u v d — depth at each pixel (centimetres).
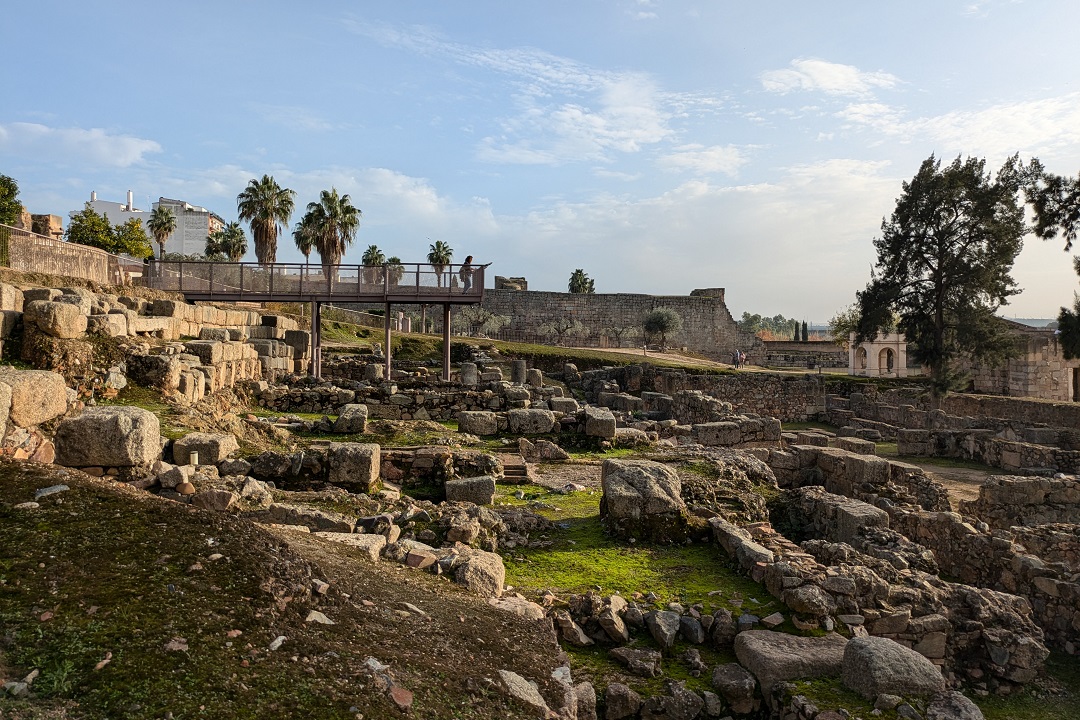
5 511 420
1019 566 908
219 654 334
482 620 514
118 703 290
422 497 1173
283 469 1045
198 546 421
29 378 718
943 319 3716
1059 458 1900
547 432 1689
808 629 656
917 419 2881
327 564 526
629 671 614
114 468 781
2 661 303
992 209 3522
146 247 5000
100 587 365
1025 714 661
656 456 1405
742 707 579
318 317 2570
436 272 2570
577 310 6969
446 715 348
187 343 1716
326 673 346
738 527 948
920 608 718
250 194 5431
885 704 523
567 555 891
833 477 1383
